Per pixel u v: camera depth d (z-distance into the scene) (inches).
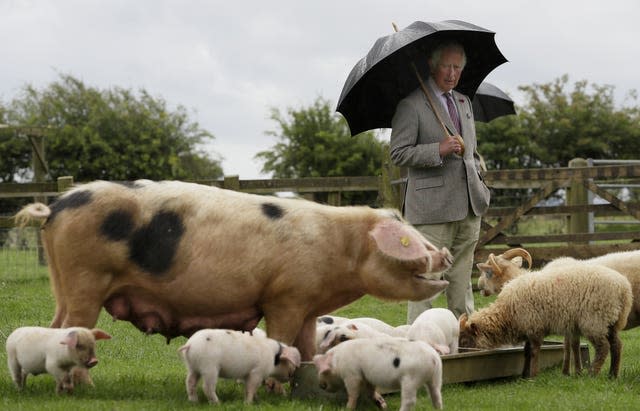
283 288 268.8
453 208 339.3
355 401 242.2
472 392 278.1
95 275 266.5
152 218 268.2
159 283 268.1
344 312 507.8
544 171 555.2
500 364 304.5
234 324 277.0
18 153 1462.8
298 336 284.5
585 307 296.8
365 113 361.7
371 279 274.2
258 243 267.9
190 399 247.0
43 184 621.0
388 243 270.8
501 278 402.0
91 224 265.3
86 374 272.5
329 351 246.5
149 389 272.5
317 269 270.7
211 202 271.9
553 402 258.2
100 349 374.0
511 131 1434.5
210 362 243.0
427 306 352.8
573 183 573.3
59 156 1471.5
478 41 360.2
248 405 242.2
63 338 249.4
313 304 275.6
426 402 258.2
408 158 337.7
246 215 270.2
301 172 1465.3
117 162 1478.8
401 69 345.1
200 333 245.3
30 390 261.0
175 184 277.3
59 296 274.8
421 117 340.5
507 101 419.8
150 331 274.2
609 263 333.1
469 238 350.0
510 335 314.3
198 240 267.1
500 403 257.9
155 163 1507.1
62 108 1509.6
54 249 268.7
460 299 354.0
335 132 1470.2
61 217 266.8
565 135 1471.5
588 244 583.8
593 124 1480.1
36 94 1525.6
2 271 662.5
